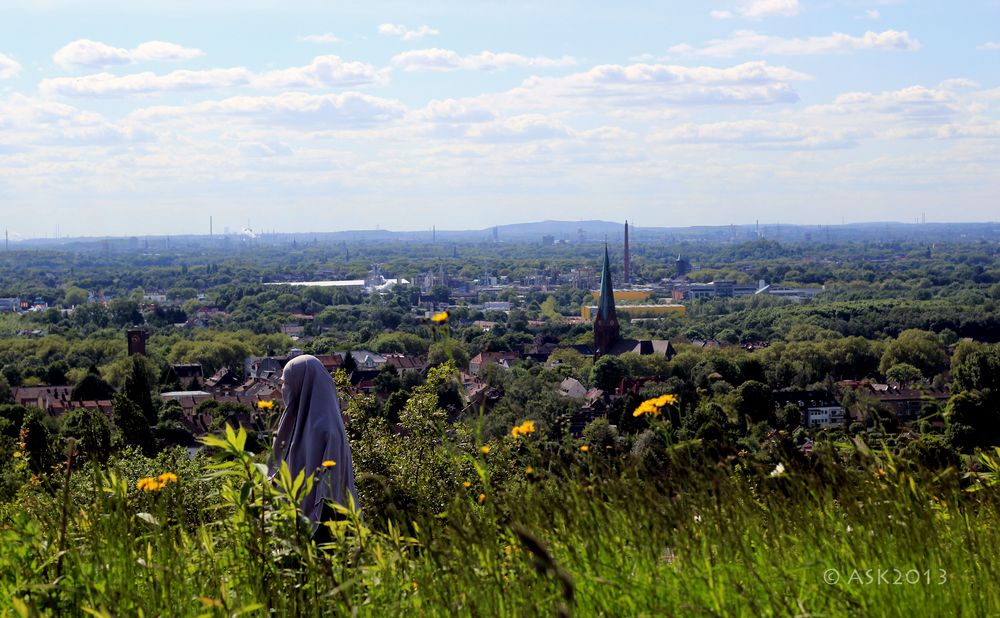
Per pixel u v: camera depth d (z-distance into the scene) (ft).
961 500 17.58
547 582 13.96
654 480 16.49
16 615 12.80
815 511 16.40
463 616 13.94
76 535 15.52
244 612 13.55
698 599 13.85
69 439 16.83
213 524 16.03
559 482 16.58
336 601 14.60
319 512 20.43
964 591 14.30
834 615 13.41
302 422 21.75
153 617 14.08
